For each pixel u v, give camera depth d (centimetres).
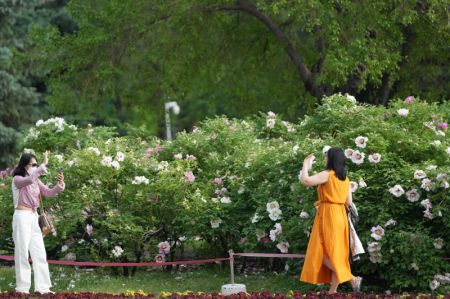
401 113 1675
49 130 2075
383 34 2942
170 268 1880
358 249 1362
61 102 3456
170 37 3381
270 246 1709
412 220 1521
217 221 1797
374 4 2847
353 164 1577
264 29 3569
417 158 1614
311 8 2827
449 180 1452
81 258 1869
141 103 3634
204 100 5544
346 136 1619
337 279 1348
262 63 3631
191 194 1828
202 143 2006
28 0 3997
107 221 1784
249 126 2127
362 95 3206
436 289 1468
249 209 1841
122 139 1942
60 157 1886
